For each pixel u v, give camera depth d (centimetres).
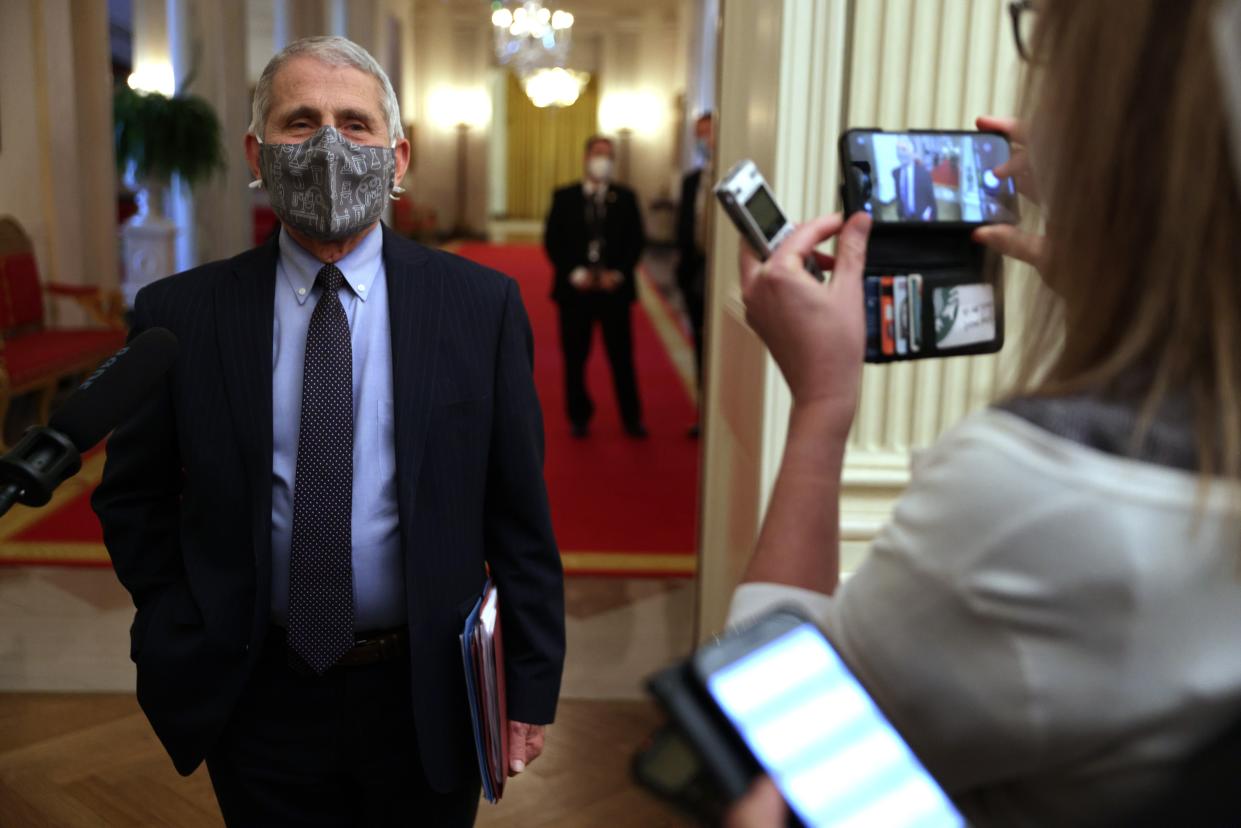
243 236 1161
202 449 157
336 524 157
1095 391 53
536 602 173
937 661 54
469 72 2230
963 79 227
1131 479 50
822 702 54
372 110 164
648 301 1412
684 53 2025
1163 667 50
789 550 71
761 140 253
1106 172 53
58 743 313
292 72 161
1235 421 49
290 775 164
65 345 675
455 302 167
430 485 161
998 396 62
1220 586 49
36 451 100
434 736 160
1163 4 51
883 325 97
